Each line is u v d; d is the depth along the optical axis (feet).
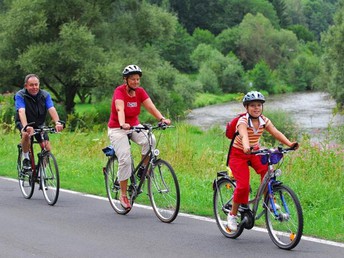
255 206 49.44
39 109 69.62
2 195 74.54
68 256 46.32
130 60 296.30
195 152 106.32
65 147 122.52
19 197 73.15
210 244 49.70
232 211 50.96
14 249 48.47
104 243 50.29
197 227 56.18
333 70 380.78
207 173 93.61
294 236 47.14
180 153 100.89
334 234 53.16
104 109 297.94
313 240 50.70
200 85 430.61
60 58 280.72
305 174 83.71
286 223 48.49
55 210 64.85
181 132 110.42
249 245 49.26
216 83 615.98
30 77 68.90
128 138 61.77
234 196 50.21
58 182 66.54
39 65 281.33
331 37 380.58
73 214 62.64
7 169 97.40
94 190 76.89
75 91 306.96
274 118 207.41
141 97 60.95
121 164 60.95
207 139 147.74
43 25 278.46
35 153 108.58
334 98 384.27
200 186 80.07
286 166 85.92
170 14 321.11
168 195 58.29
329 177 82.53
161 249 48.21
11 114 197.06
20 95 69.00
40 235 53.31
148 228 55.93
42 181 69.05
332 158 87.15
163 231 54.60
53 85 317.83
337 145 93.91
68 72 290.15
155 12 317.22
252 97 48.80
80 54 279.49
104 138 122.31
